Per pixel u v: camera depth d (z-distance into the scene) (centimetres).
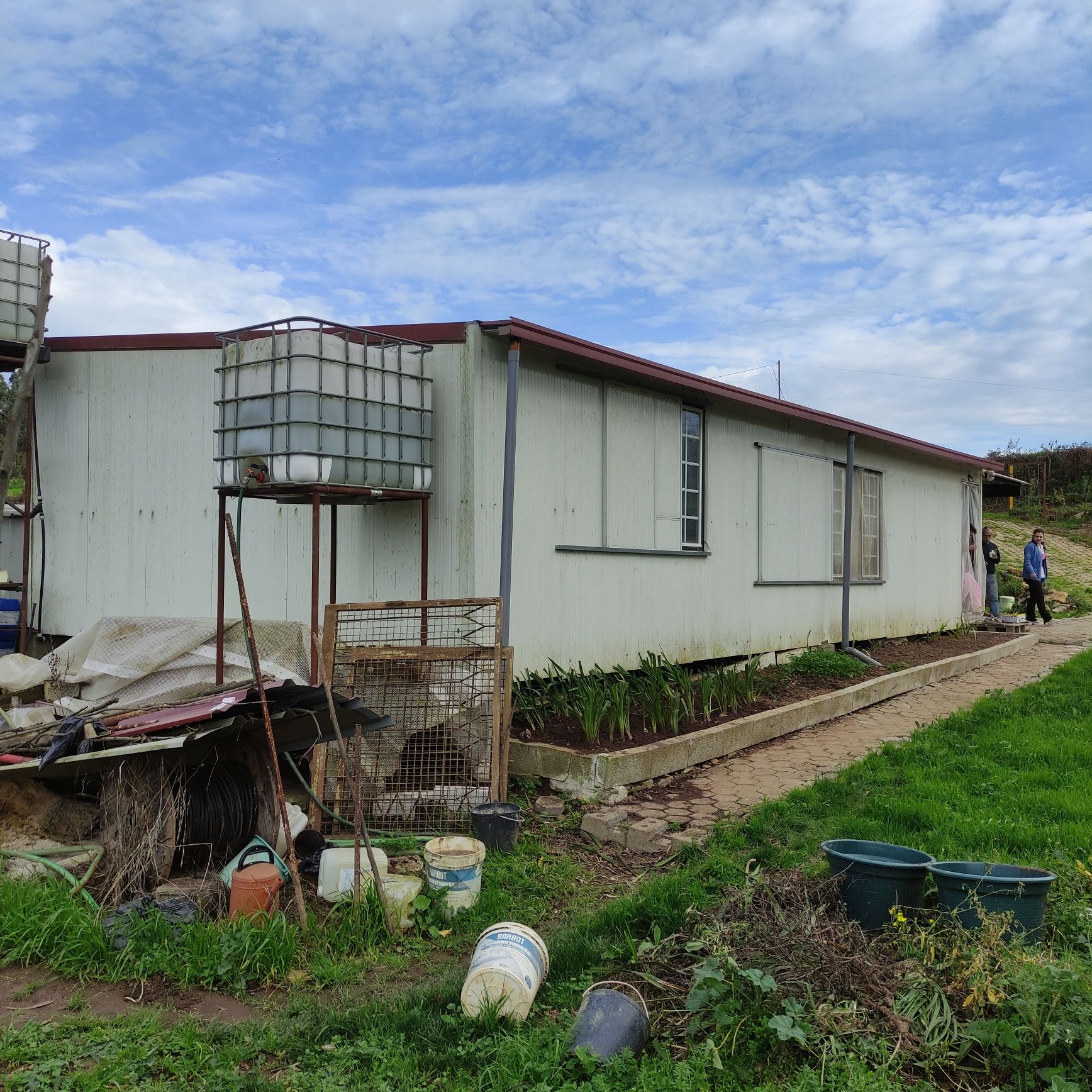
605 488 827
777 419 1095
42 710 626
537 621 748
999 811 554
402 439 657
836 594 1213
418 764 579
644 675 855
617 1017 312
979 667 1195
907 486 1407
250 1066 307
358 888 416
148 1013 336
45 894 409
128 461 802
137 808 445
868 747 755
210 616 772
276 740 483
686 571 937
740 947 343
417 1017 328
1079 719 828
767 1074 298
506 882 475
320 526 675
